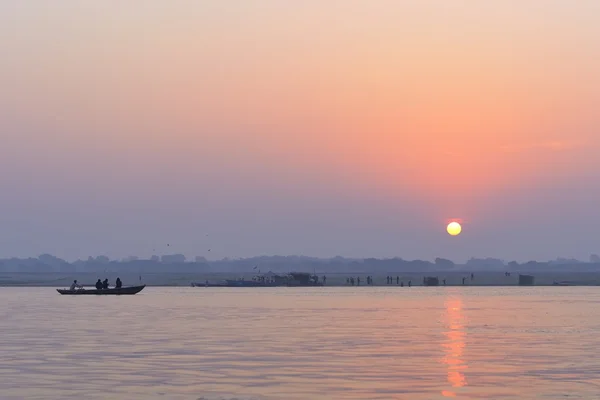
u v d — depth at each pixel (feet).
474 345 246.27
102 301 576.61
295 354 222.48
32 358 213.87
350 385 170.19
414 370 191.52
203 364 201.77
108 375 183.62
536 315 396.16
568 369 192.75
